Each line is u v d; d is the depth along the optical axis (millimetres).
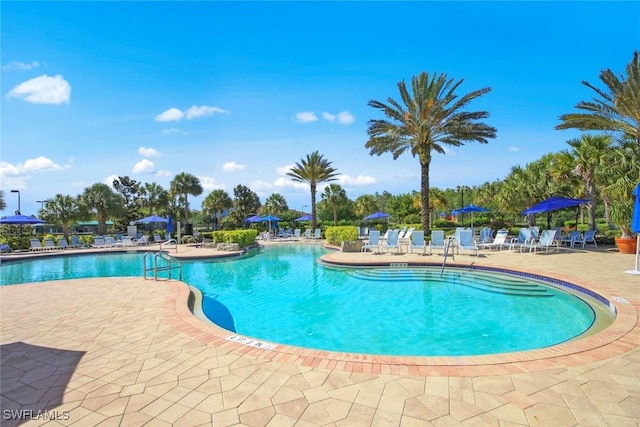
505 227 27594
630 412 2586
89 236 25297
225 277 11398
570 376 3178
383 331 5820
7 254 18531
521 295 7980
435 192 39656
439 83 18250
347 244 16391
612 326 4543
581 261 10883
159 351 4090
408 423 2498
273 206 48062
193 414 2713
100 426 2580
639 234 8555
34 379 3430
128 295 7324
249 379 3287
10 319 5645
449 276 10289
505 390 2941
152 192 41250
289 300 8117
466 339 5359
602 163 14391
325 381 3191
